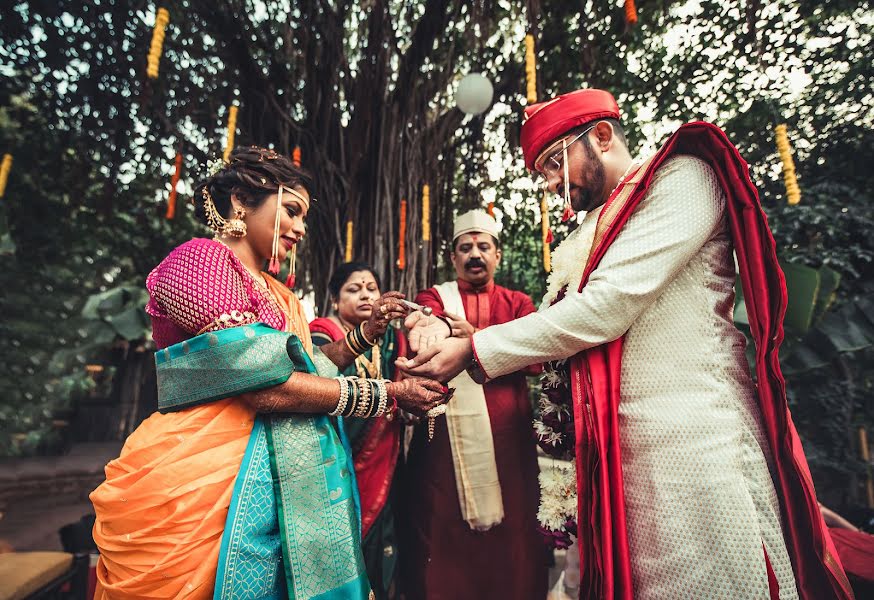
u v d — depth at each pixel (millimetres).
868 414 4801
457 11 3105
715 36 3293
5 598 1581
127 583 940
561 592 2172
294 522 1037
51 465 7074
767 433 1038
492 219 2518
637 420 1063
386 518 2105
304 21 3283
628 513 1048
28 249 5246
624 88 3484
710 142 1085
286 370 1035
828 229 4430
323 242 3438
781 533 966
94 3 2990
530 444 2184
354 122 3346
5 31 3074
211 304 1022
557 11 3232
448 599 1992
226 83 3348
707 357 1038
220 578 953
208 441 1017
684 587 957
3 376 6512
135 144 3467
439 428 2137
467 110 2750
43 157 4055
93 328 5977
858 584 1656
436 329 1423
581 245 1269
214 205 1212
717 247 1109
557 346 1094
